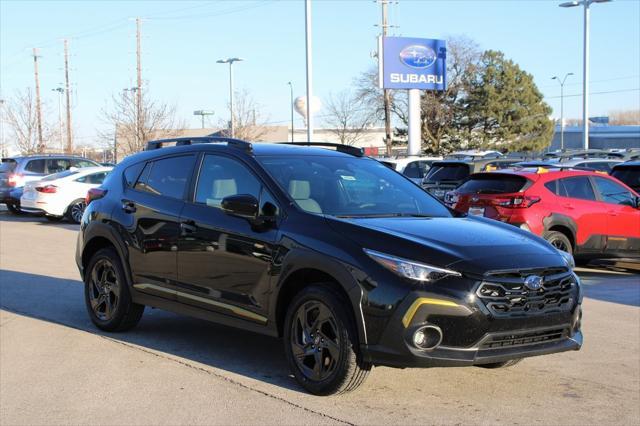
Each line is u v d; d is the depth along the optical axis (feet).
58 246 46.57
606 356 20.61
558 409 15.94
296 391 16.85
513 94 180.65
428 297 14.65
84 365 19.03
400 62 103.24
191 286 19.42
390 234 15.78
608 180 36.58
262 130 177.88
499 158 53.98
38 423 14.89
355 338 15.48
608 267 40.63
